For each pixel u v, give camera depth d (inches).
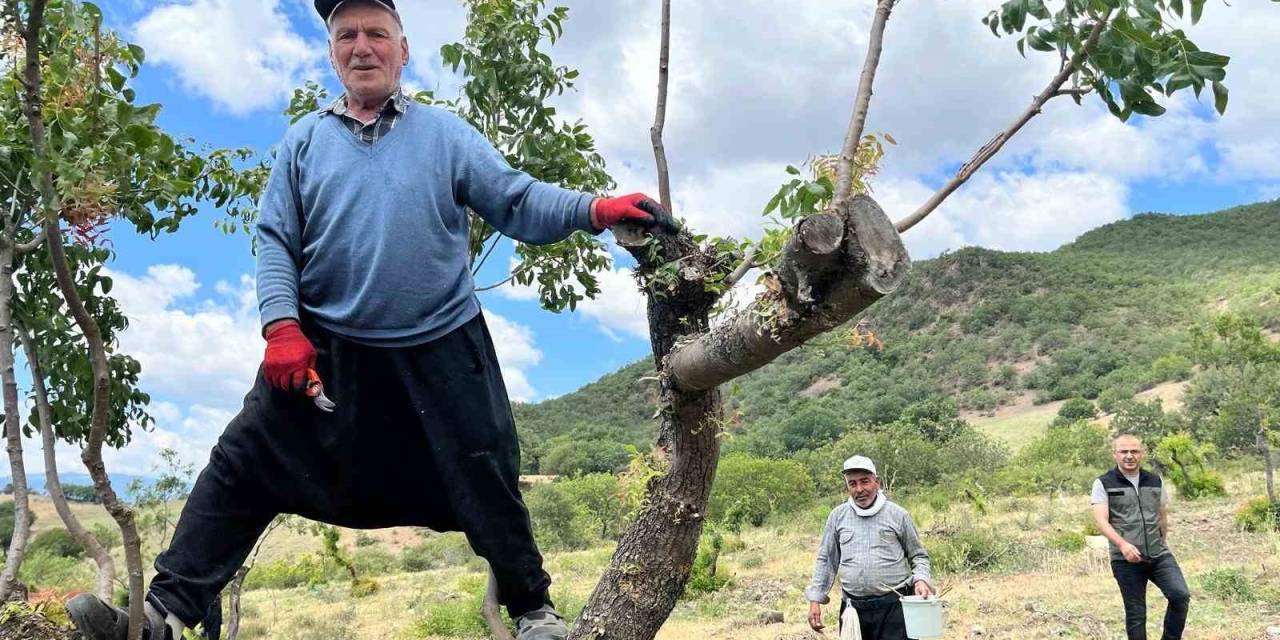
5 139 108.1
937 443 1676.9
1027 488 1261.1
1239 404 1213.1
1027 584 512.1
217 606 186.2
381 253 77.7
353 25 80.3
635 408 3390.7
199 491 79.1
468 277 84.2
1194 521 686.5
